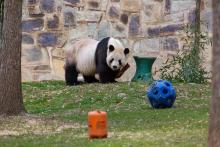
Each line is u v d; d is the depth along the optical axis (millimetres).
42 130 20281
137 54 35500
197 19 33281
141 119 22203
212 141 13305
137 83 30750
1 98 23141
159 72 34938
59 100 28031
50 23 35500
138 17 35500
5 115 23062
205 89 29391
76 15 35531
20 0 23094
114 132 19062
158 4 35281
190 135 18031
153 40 35375
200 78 32250
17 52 23141
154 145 16375
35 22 35375
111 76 32531
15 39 23078
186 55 32688
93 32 35625
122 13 35594
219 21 13164
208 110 23797
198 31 33031
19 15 23094
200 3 33938
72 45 33438
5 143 17594
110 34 35688
